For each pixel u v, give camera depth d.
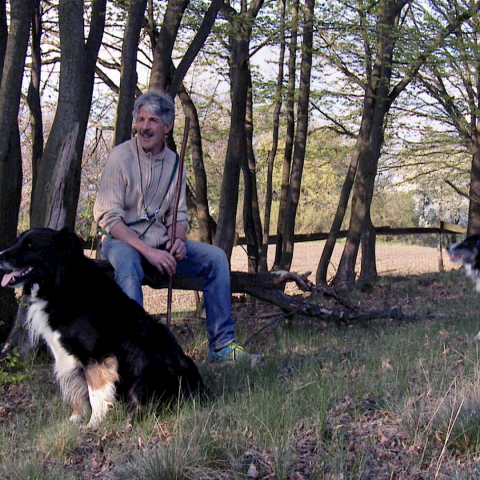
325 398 4.19
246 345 6.49
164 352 4.26
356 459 3.34
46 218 5.64
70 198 6.76
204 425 3.73
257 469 3.32
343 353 5.79
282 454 3.37
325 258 12.62
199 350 6.30
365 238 13.85
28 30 5.88
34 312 4.29
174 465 3.24
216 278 5.54
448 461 3.32
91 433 3.97
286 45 12.12
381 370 4.97
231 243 8.74
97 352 4.12
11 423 4.31
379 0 10.88
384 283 12.65
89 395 4.21
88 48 7.11
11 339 5.84
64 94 5.70
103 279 4.32
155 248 5.11
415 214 30.23
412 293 11.04
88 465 3.55
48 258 4.14
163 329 4.36
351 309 7.36
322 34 12.54
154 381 4.14
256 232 12.16
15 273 4.17
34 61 9.15
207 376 5.10
